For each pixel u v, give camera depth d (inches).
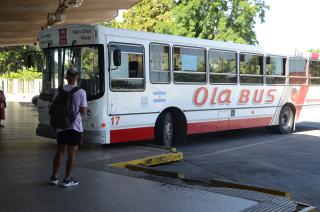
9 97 1953.7
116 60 442.9
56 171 313.0
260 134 697.0
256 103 644.1
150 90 494.6
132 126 476.7
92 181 326.0
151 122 498.3
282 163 465.4
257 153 522.0
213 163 458.3
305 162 471.8
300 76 726.5
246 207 267.3
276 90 679.1
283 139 642.8
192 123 547.2
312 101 756.0
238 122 614.9
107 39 451.5
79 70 457.7
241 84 616.4
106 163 392.5
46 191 297.1
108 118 451.8
